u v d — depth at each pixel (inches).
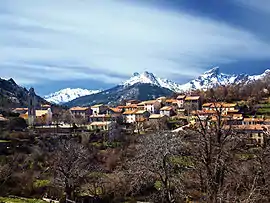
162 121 4451.3
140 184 1934.1
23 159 2709.2
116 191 2122.3
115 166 2637.8
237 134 880.3
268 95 5295.3
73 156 2314.2
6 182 2150.6
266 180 1182.3
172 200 1333.7
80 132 3996.1
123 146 3171.8
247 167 1151.6
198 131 844.6
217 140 824.3
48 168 2518.5
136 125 4562.0
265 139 1509.6
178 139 1552.7
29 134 3459.6
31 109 5757.9
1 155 2684.5
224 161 815.7
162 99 7632.9
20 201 1550.2
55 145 3198.8
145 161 1593.3
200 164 858.8
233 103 4635.8
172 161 1549.0
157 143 1593.3
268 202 945.5
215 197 761.6
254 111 4662.9
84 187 2228.1
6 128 3700.8
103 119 5935.0
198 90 7052.2
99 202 2023.9
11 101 7322.8
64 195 2028.8
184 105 5920.3
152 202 1715.1
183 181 1380.4
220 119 844.6
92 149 3117.6
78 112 7052.2
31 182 2201.0
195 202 1115.9
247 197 800.3
